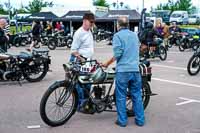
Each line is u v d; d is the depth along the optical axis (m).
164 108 7.13
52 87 5.76
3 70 9.56
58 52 20.17
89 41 6.78
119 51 5.75
